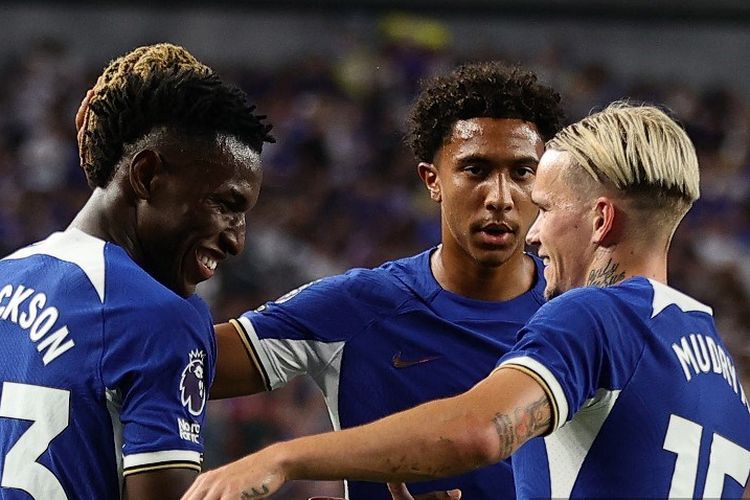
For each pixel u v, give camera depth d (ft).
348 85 177.27
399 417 23.58
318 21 189.78
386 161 159.33
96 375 26.84
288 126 165.37
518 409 23.77
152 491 26.11
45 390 27.12
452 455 23.32
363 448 23.21
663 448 25.63
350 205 147.43
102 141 28.71
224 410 95.20
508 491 34.83
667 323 26.53
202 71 28.94
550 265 28.17
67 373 26.99
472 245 35.06
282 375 35.99
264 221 140.36
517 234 35.01
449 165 35.35
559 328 25.08
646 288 26.76
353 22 189.78
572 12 114.83
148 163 28.17
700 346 26.99
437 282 36.65
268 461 23.09
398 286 36.50
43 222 139.64
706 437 26.27
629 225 26.99
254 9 114.52
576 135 27.68
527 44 188.85
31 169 152.05
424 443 23.26
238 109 28.63
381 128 166.91
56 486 26.91
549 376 24.26
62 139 157.58
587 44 188.85
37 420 27.09
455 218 35.29
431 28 188.75
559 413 24.27
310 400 97.50
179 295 29.14
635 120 27.09
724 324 119.24
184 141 28.09
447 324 35.91
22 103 168.76
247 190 28.86
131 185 28.45
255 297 121.49
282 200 146.82
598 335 25.27
